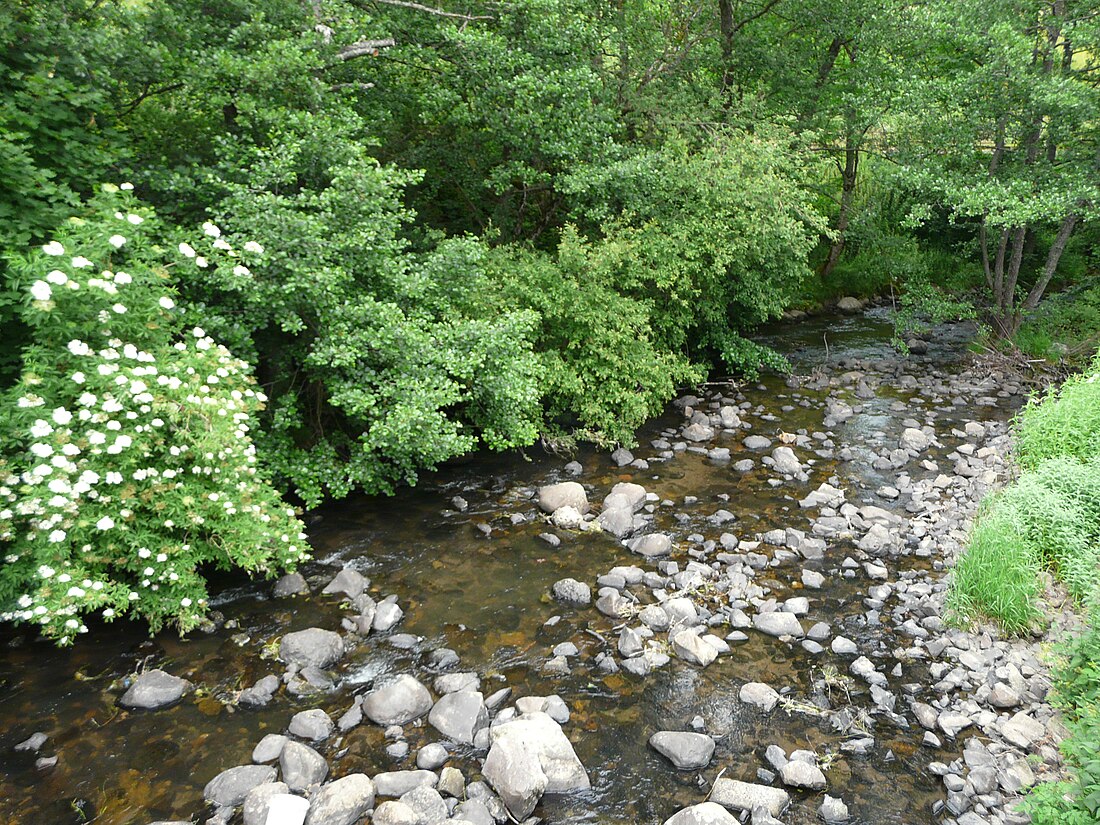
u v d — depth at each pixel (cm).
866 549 768
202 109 832
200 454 570
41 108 629
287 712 520
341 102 904
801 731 510
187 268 636
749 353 1340
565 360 1039
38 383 520
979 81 1278
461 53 1019
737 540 781
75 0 693
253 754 472
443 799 437
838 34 1572
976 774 460
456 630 623
